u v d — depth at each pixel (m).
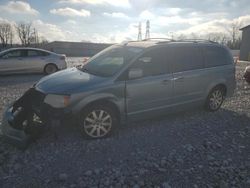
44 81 5.53
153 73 5.89
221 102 7.38
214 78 6.97
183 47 6.48
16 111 5.18
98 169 4.22
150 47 5.92
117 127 5.72
